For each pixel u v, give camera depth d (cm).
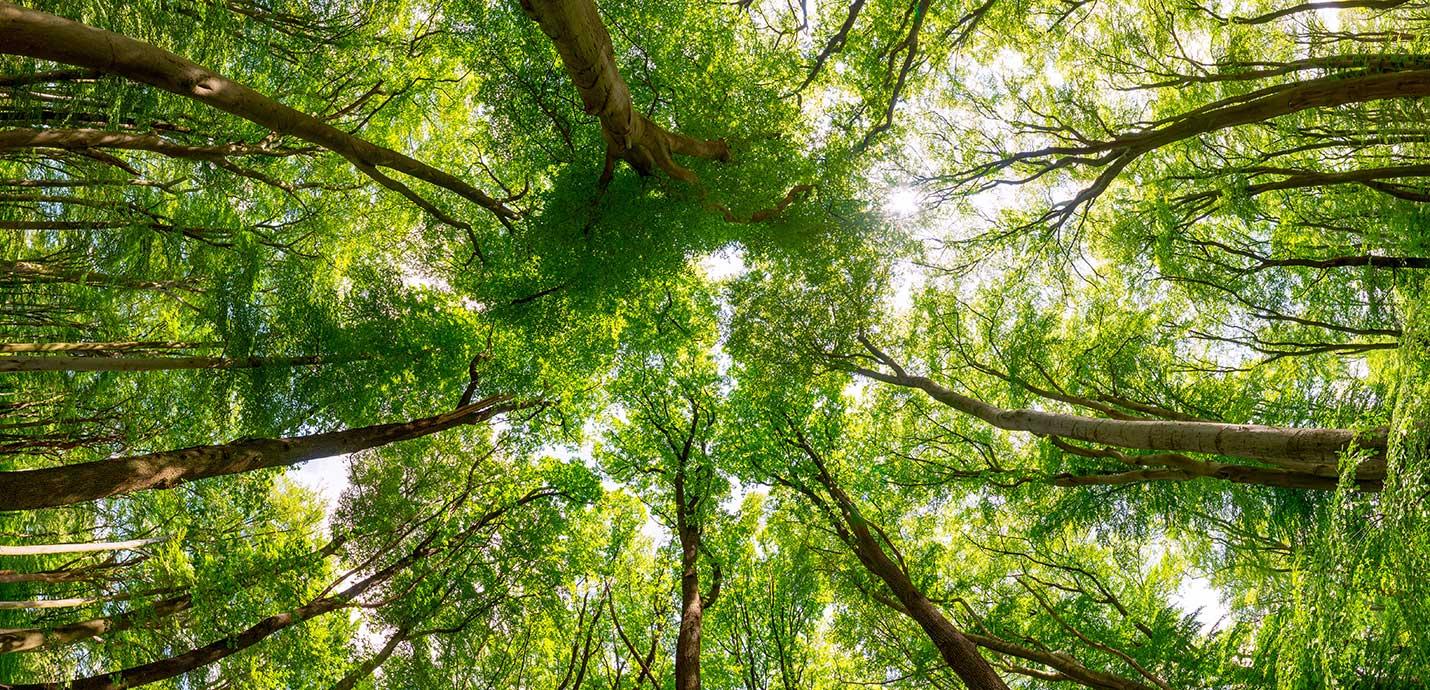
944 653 1088
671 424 1673
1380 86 827
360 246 1447
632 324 1477
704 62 1157
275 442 933
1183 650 1145
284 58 1031
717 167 1113
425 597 1383
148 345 1083
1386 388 838
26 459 1258
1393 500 573
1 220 961
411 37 1249
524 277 1293
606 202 1120
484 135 1343
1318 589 646
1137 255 1298
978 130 1344
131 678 916
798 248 1208
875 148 1311
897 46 1190
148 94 777
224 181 968
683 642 1185
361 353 1214
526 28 1149
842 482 1559
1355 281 1164
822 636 1595
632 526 1722
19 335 1102
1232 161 1172
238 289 1090
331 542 1354
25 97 743
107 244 973
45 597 1157
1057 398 1256
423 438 1486
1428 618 552
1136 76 1194
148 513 1249
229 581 1052
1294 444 692
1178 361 1334
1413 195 1004
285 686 1269
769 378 1377
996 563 1636
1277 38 1116
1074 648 1348
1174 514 1148
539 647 1480
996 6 1246
